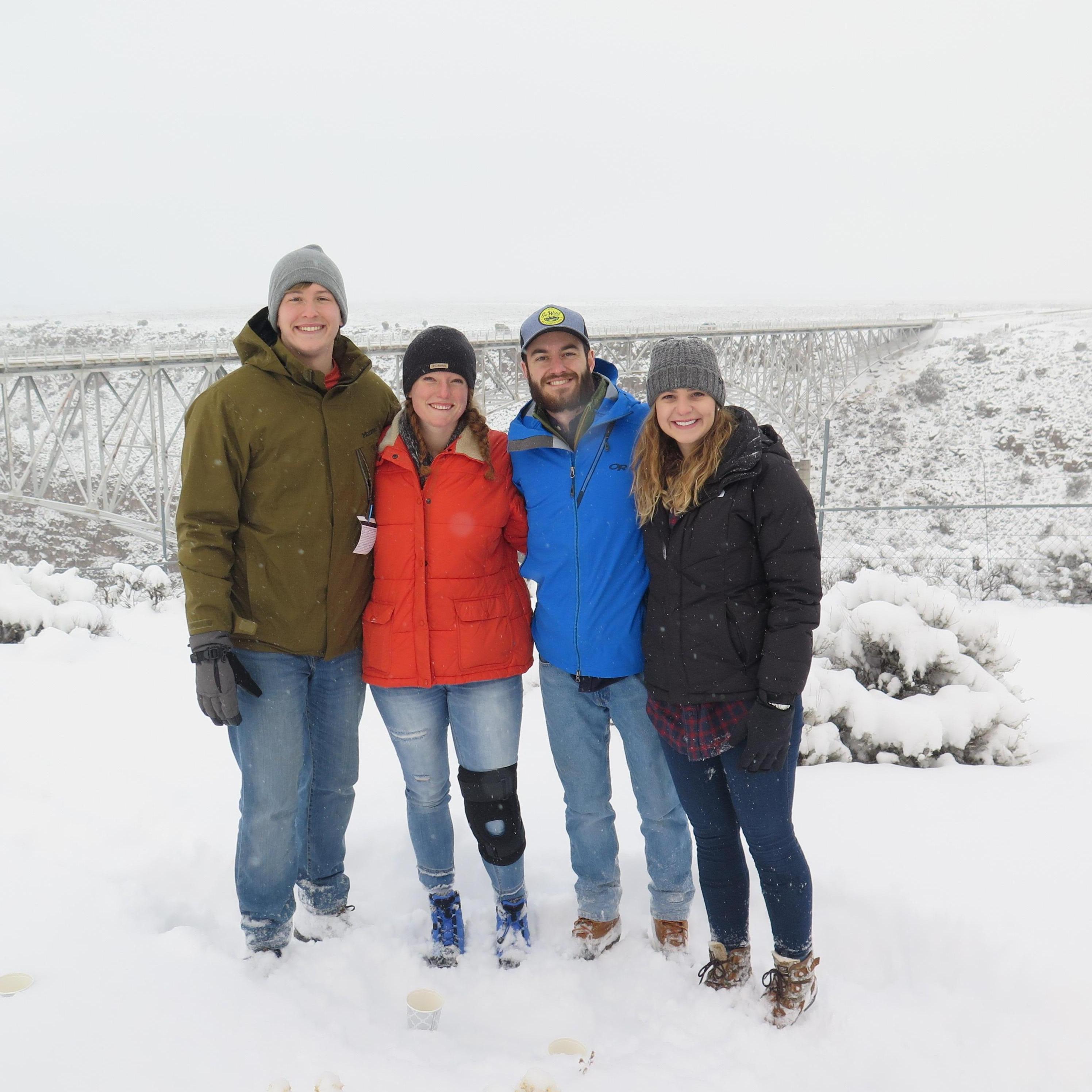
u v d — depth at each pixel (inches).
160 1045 71.2
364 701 97.3
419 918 99.6
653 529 81.2
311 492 87.0
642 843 113.7
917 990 83.9
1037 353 2422.5
